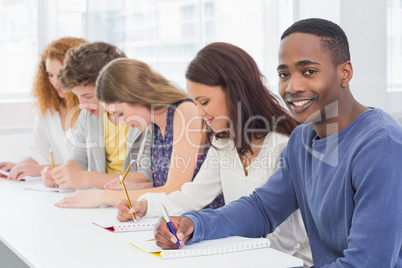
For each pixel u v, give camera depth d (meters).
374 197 1.09
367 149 1.12
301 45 1.18
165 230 1.23
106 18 3.06
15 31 3.09
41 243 1.32
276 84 3.28
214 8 3.21
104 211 1.69
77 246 1.29
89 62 2.08
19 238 1.37
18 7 3.08
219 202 1.73
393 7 2.93
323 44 1.18
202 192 1.66
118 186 1.94
